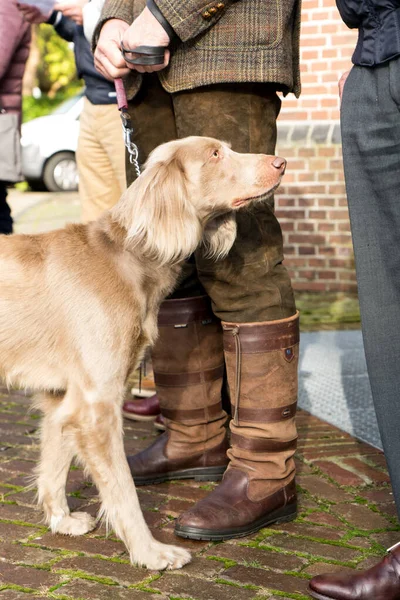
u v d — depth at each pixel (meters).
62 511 2.85
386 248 2.33
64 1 3.97
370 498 3.10
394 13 2.17
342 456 3.52
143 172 2.67
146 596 2.40
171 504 3.07
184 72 2.73
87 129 4.33
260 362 2.82
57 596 2.39
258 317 2.83
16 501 3.09
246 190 2.71
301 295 6.70
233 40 2.65
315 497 3.13
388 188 2.27
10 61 4.91
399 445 2.36
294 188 6.62
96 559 2.64
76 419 2.64
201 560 2.63
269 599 2.38
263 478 2.85
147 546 2.58
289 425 2.90
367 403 4.29
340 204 6.55
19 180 4.94
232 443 2.94
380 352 2.37
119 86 3.00
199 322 3.18
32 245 2.81
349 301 6.58
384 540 2.75
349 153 2.35
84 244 2.77
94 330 2.64
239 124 2.78
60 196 12.56
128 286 2.68
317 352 5.38
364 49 2.27
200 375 3.21
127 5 2.97
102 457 2.62
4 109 4.98
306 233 6.66
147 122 3.09
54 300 2.70
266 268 2.83
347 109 2.34
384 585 2.31
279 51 2.67
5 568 2.56
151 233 2.58
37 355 2.75
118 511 2.58
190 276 3.27
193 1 2.56
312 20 6.28
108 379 2.64
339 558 2.63
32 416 4.12
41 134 12.78
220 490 2.86
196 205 2.71
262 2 2.64
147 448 3.31
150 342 2.78
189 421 3.24
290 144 6.57
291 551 2.69
